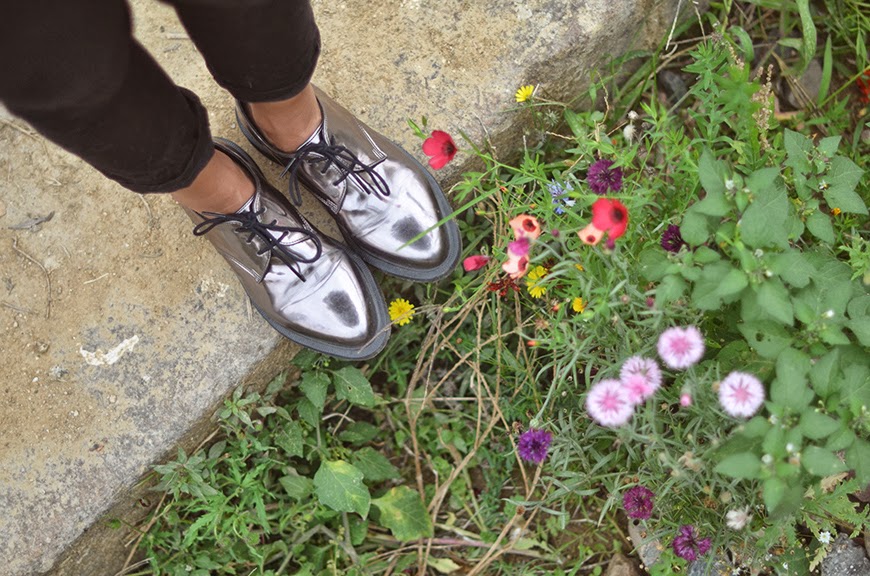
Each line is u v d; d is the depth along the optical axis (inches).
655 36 98.6
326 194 80.6
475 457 93.0
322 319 81.0
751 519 70.6
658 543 81.9
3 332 88.0
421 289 93.2
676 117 95.4
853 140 94.5
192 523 88.5
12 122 92.4
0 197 91.0
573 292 75.0
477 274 92.9
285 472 89.4
